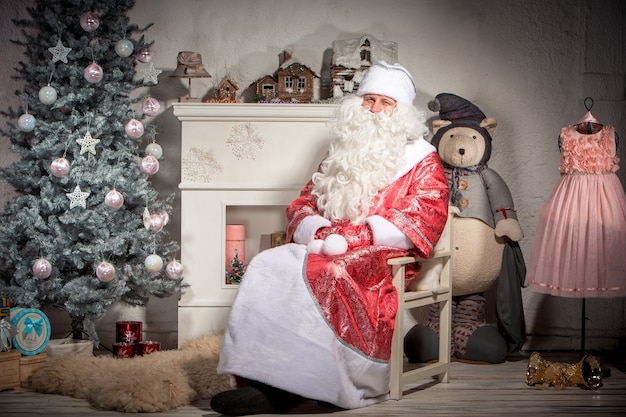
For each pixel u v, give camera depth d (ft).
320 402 10.62
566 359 14.20
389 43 14.48
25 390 11.70
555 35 15.05
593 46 15.02
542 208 14.01
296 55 15.01
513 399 11.12
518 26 15.06
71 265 12.86
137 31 13.42
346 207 11.82
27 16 14.70
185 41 14.90
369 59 14.23
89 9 12.78
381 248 11.07
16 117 13.14
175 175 14.94
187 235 13.82
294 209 12.37
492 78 15.08
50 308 14.33
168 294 13.46
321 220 11.64
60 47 12.33
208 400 11.04
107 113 12.82
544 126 15.08
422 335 13.42
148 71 13.21
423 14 15.06
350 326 10.32
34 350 12.03
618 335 14.98
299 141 13.88
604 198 12.50
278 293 10.16
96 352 14.37
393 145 11.91
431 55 15.08
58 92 12.67
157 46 14.88
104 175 12.56
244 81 14.98
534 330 15.05
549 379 11.94
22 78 13.10
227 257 14.14
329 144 13.85
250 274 10.41
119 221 12.85
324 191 12.23
